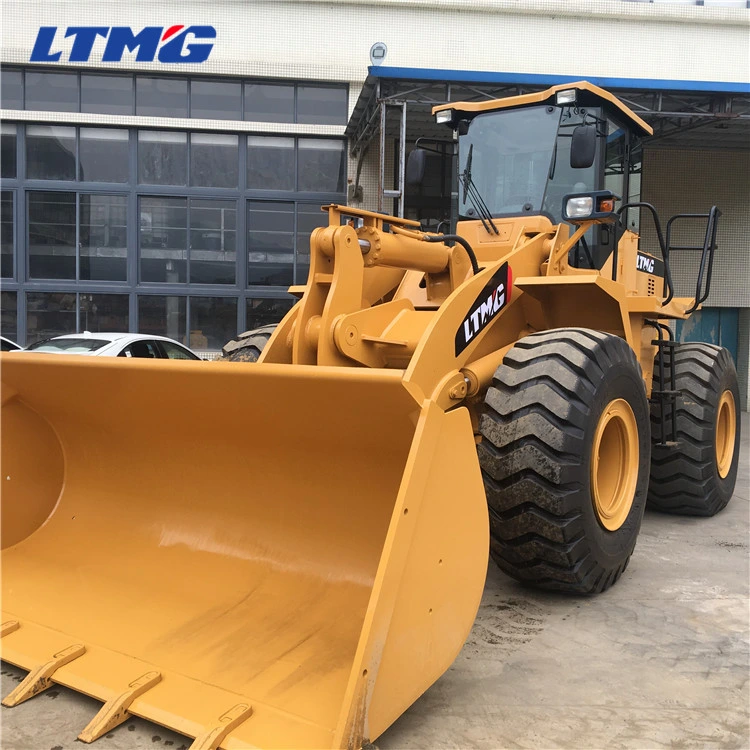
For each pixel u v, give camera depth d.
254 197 12.89
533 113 4.48
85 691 2.37
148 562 3.05
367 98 11.05
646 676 2.77
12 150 12.56
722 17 12.59
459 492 2.45
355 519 2.76
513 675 2.75
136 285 12.91
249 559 2.93
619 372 3.43
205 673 2.38
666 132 11.73
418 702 2.54
